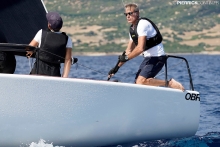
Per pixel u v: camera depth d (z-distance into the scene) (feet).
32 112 42.65
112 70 51.16
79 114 44.34
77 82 43.83
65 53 46.39
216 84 114.21
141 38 50.06
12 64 45.19
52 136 43.88
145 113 47.83
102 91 45.06
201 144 51.26
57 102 43.32
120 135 47.11
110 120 46.01
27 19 53.11
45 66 45.44
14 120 42.32
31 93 42.39
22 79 41.96
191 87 52.49
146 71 51.29
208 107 77.15
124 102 46.32
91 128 45.29
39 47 45.32
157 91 48.19
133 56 50.01
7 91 41.73
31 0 53.26
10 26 51.96
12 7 52.11
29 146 43.45
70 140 44.75
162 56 51.44
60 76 46.42
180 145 50.19
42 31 45.55
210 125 63.41
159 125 49.21
